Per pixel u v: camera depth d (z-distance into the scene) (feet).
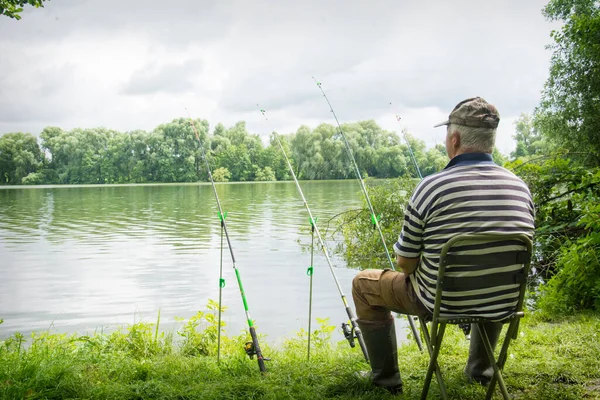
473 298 7.33
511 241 7.22
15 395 9.41
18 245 48.98
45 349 13.15
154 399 9.45
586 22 46.39
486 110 7.61
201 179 272.10
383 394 9.24
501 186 7.46
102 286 30.73
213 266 36.76
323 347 14.55
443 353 11.90
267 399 9.25
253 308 24.90
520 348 11.96
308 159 207.72
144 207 97.81
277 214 75.61
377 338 9.23
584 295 16.63
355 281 9.23
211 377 10.73
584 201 24.02
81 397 9.56
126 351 15.05
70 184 288.10
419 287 8.02
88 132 301.02
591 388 9.57
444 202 7.39
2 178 291.58
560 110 50.44
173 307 25.67
